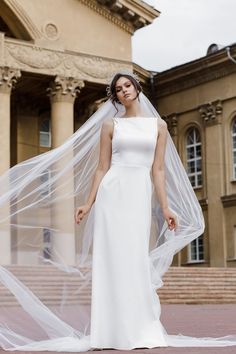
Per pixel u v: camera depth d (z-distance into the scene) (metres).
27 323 6.54
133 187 5.74
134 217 5.68
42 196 6.39
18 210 6.40
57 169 6.37
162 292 21.61
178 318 12.24
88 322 6.59
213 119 37.62
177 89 39.44
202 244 37.75
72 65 29.58
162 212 5.90
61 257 6.72
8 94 28.08
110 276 5.58
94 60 30.16
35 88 31.03
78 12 30.98
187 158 39.28
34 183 6.36
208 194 37.69
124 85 6.01
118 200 5.70
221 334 7.75
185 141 39.34
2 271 6.43
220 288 22.91
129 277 5.57
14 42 28.33
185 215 6.54
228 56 35.97
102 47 31.66
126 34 32.66
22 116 33.16
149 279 5.65
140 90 6.09
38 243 6.74
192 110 38.75
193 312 14.97
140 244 5.66
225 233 36.56
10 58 28.11
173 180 6.55
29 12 29.16
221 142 37.28
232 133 37.09
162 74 39.28
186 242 6.44
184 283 22.34
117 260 5.59
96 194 5.85
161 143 5.95
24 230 6.58
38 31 29.31
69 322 6.59
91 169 6.41
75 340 6.00
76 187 6.41
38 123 33.72
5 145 27.80
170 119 39.69
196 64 37.56
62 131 29.23
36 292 6.89
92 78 30.03
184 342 6.04
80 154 6.37
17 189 6.34
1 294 6.59
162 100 40.28
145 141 5.83
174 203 6.53
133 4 31.80
